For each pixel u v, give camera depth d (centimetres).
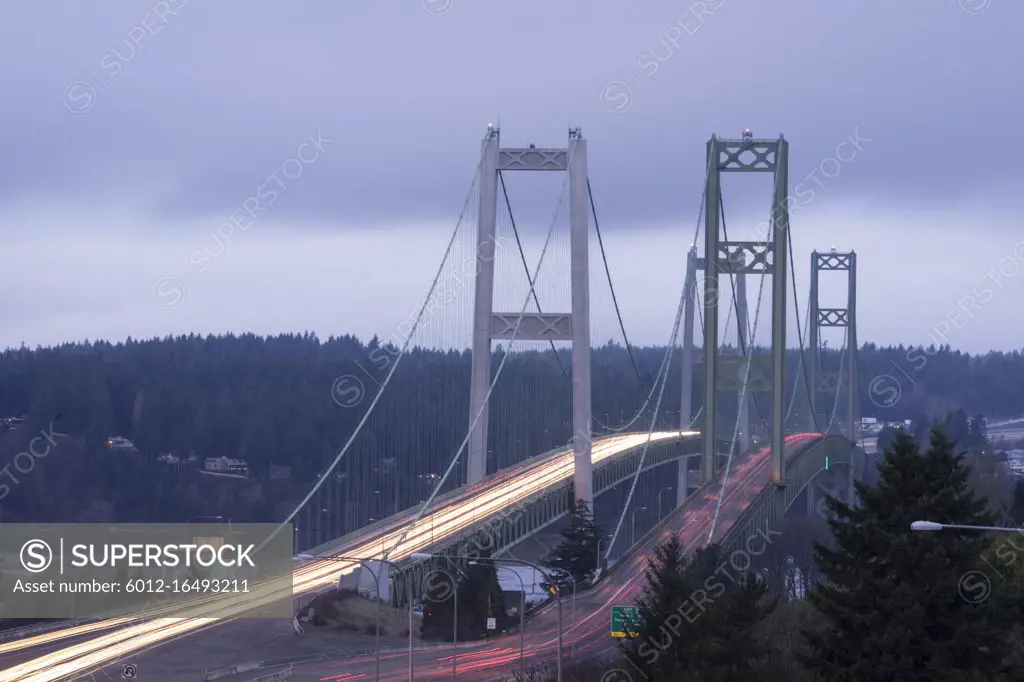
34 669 7988
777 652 5859
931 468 5328
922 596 5038
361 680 7669
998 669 5044
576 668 6988
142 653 8512
